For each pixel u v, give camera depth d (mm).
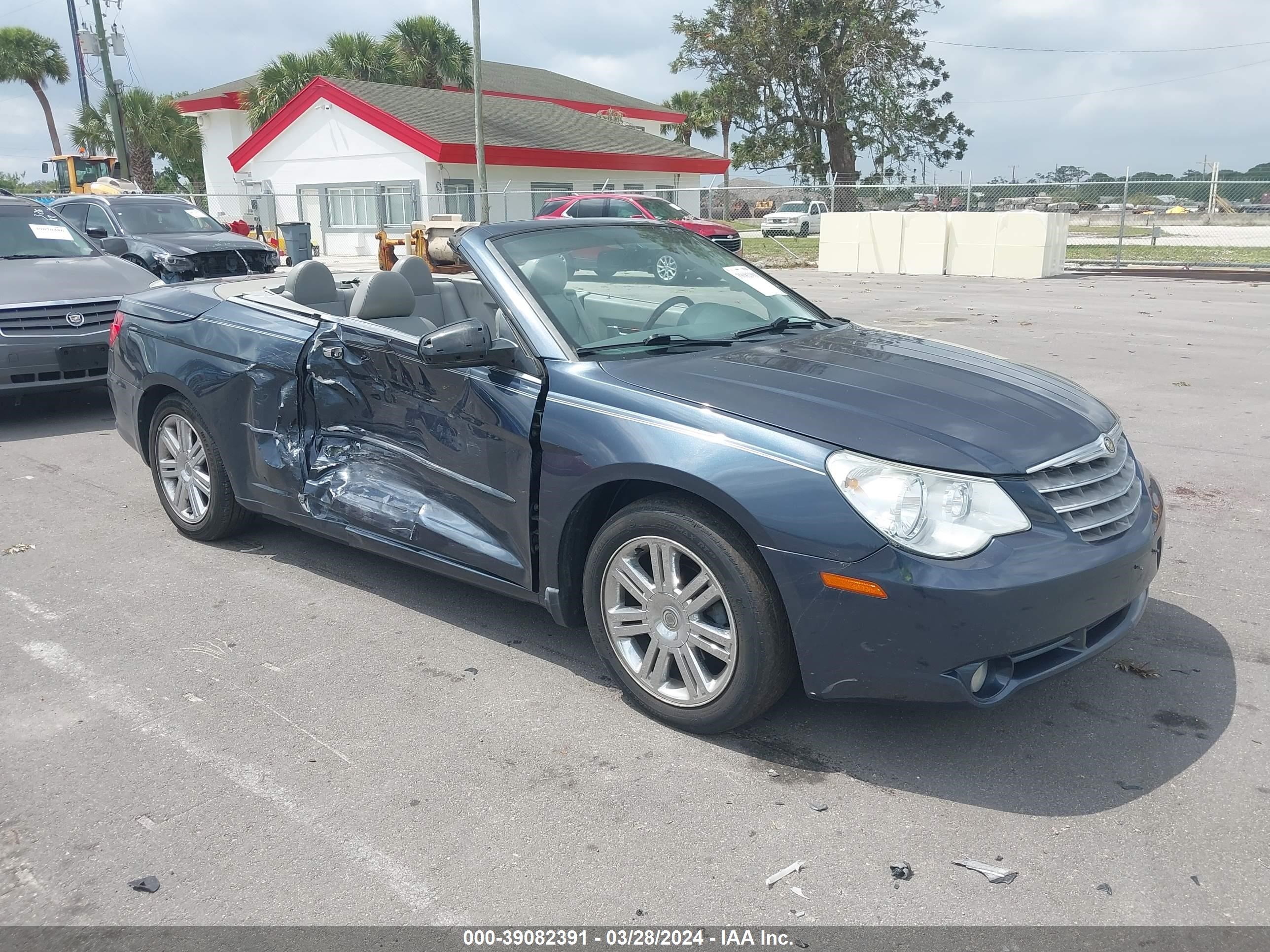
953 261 20266
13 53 52594
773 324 4094
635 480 3172
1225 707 3369
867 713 3369
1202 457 6309
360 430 4090
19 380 7316
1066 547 2850
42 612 4258
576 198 21578
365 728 3303
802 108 42031
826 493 2836
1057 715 3334
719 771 3041
